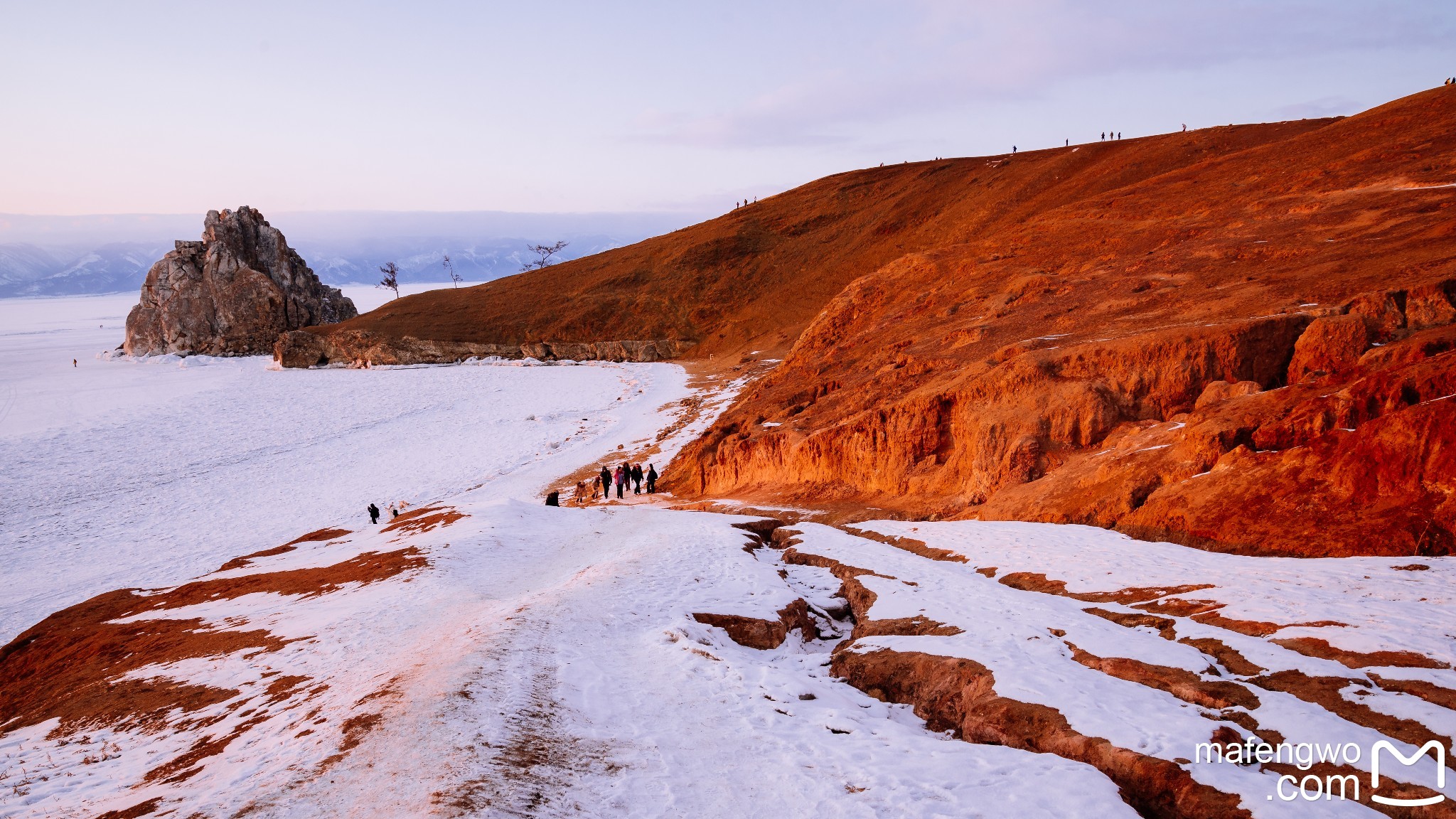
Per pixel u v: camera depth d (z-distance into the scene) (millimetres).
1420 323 20016
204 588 21812
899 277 49781
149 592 22531
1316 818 6625
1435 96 43875
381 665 11695
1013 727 9156
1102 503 18953
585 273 133000
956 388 26078
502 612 13812
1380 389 16172
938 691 10766
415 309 121500
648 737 8992
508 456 51500
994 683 10078
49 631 19281
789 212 135625
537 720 9055
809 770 8148
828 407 33562
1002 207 89938
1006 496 21922
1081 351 23922
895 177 134500
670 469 39969
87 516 40750
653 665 11539
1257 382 21406
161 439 61062
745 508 28266
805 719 9719
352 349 109312
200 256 132500
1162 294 28734
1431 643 9406
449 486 44312
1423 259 22703
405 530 25672
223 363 120750
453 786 7137
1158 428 21000
